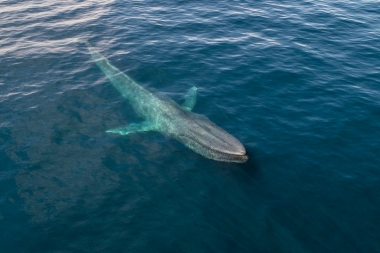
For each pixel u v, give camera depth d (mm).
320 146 14273
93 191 12461
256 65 20359
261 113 16250
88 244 10648
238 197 12148
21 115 16156
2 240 10656
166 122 15750
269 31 25062
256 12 28594
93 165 13547
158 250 10453
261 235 10828
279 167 13289
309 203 11836
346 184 12539
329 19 27297
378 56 21594
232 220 11336
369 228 10977
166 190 12500
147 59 21219
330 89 18094
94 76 19562
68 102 17203
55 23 26938
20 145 14359
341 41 23594
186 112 16000
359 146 14258
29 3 31266
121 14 28562
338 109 16500
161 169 13398
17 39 24125
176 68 20188
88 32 25328
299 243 10562
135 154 14102
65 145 14469
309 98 17359
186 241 10695
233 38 23906
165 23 26531
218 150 13617
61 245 10594
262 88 18156
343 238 10680
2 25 26359
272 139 14672
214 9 29266
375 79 19031
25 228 11055
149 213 11648
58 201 12047
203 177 13008
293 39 23844
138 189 12547
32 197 12148
